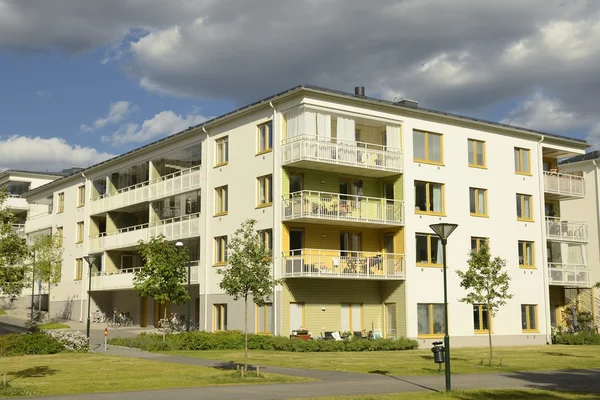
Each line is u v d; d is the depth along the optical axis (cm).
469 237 3994
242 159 3819
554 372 2356
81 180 5566
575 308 4684
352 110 3603
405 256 3712
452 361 2741
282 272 3466
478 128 4131
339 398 1606
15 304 6225
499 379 2120
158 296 3378
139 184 4847
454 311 3866
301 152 3419
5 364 2417
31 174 7212
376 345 3366
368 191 3859
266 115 3684
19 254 1942
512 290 4144
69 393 1680
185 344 3092
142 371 2206
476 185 4075
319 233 3659
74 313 5366
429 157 3900
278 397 1628
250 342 3195
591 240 5250
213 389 1781
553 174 4628
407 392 1759
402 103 3969
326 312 3609
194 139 4244
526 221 4288
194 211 4206
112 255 5109
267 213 3600
